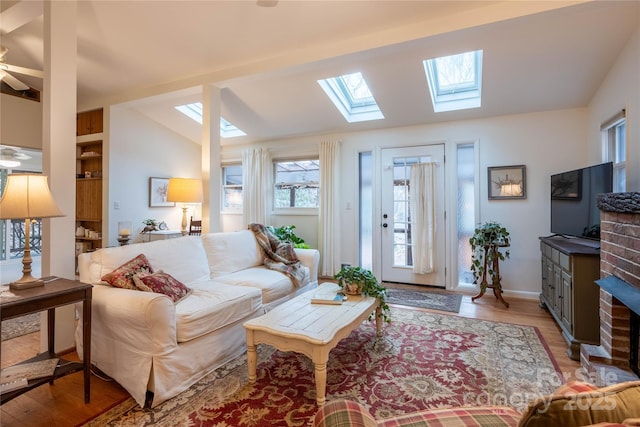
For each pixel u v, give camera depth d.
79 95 4.62
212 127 3.79
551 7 2.31
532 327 2.99
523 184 3.91
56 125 2.44
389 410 1.79
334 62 3.19
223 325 2.32
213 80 3.75
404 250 4.60
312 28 2.91
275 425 1.67
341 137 4.95
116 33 3.15
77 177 5.11
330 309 2.30
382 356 2.42
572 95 3.47
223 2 2.70
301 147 5.27
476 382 2.07
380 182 4.71
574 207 3.04
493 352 2.48
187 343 2.04
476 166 4.14
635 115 2.42
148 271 2.38
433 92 3.86
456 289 4.27
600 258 2.32
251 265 3.57
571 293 2.45
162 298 1.89
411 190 4.46
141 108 4.85
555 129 3.79
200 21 2.94
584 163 3.66
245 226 5.57
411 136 4.51
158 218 5.32
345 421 0.89
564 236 3.32
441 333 2.85
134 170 4.97
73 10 2.54
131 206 4.93
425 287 4.41
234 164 5.91
